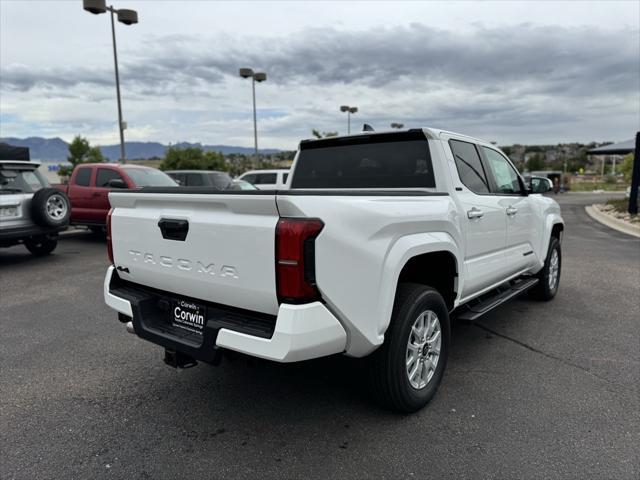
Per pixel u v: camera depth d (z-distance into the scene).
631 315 5.44
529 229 5.17
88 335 4.88
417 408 3.20
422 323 3.24
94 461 2.70
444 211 3.41
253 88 23.66
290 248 2.38
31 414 3.24
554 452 2.73
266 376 3.84
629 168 29.19
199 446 2.84
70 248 10.84
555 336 4.73
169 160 39.97
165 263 3.02
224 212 2.68
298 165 4.72
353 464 2.64
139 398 3.47
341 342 2.60
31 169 9.01
